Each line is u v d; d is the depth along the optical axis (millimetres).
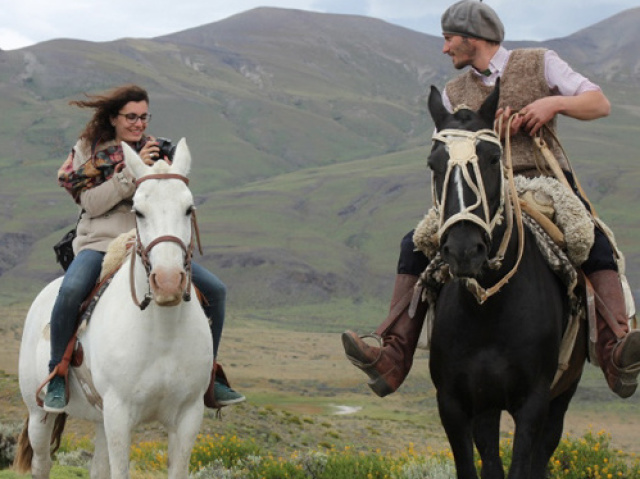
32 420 6527
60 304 5852
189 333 5414
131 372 5348
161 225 4957
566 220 5254
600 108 5418
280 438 41219
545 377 5023
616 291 5312
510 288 4988
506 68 5727
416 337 5500
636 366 5020
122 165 5953
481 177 4562
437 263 5188
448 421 5121
